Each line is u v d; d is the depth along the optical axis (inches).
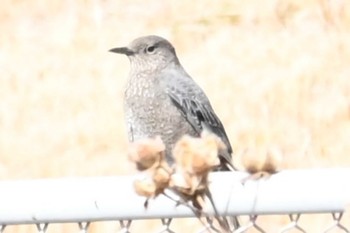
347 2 768.3
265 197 169.6
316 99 609.9
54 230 420.2
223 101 638.5
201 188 144.5
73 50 846.5
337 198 169.3
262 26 808.3
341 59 682.2
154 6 924.0
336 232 258.5
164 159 144.2
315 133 547.5
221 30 825.5
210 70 726.5
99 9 919.7
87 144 601.6
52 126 650.8
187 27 853.2
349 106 585.9
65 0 947.3
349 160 508.1
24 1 959.6
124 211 171.0
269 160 149.0
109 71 784.3
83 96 722.8
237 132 569.3
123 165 567.2
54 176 569.6
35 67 806.5
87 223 174.7
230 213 169.6
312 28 764.0
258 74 685.9
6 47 866.8
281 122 578.6
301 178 169.5
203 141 144.1
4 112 685.9
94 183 171.6
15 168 587.5
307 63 669.9
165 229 175.9
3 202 171.2
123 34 877.8
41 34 900.0
